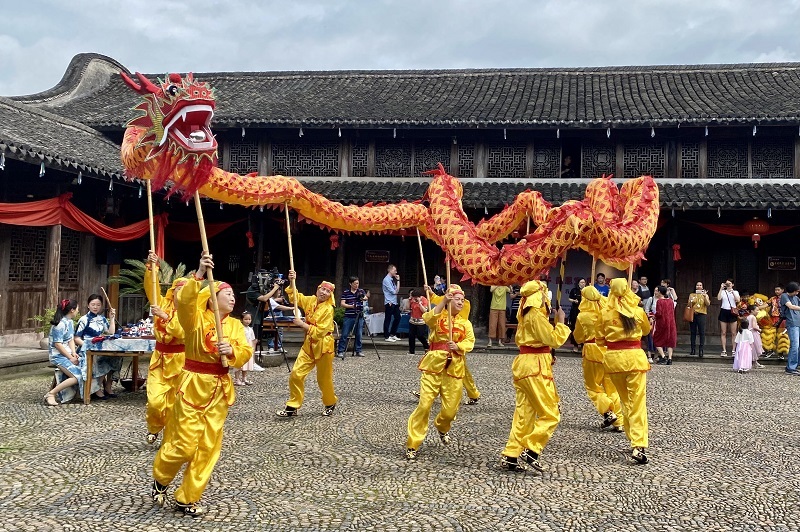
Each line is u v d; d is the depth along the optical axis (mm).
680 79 20188
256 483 5477
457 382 6637
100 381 9359
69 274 15773
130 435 7133
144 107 5379
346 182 18031
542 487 5473
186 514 4688
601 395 7688
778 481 5715
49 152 12211
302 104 19047
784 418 8477
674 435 7457
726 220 16734
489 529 4504
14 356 12102
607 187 7410
